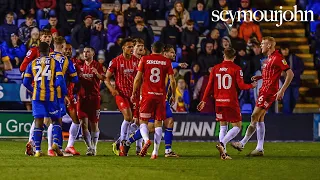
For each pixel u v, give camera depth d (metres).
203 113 50.09
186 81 53.59
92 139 36.22
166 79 35.94
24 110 49.06
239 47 56.22
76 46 54.78
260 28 62.75
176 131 49.78
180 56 55.38
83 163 31.00
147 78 33.38
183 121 49.81
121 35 55.84
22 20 57.16
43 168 28.70
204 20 59.22
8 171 27.55
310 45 62.31
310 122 51.28
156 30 59.94
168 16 57.22
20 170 27.92
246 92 53.84
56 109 33.28
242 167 30.27
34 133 33.84
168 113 35.03
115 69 35.94
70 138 36.00
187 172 28.00
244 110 53.84
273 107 54.22
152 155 33.75
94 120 36.19
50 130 35.06
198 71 53.69
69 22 56.66
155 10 60.06
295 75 56.00
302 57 62.22
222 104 34.31
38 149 34.03
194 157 35.06
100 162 31.58
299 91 58.66
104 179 25.50
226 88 34.28
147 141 33.38
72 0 58.06
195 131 49.91
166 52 34.59
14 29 54.53
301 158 35.56
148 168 29.23
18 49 53.78
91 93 35.81
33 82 33.97
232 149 42.19
